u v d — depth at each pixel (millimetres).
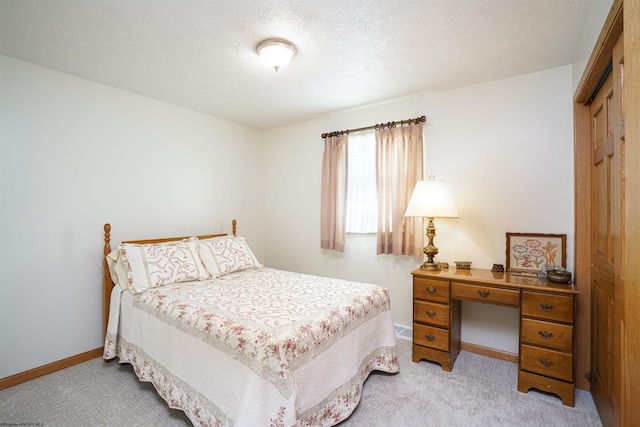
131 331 2266
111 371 2344
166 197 3094
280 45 1974
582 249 2102
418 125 2895
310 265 3787
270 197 4148
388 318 2369
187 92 2846
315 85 2701
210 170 3512
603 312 1771
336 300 2064
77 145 2486
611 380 1613
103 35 1904
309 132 3756
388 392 2074
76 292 2477
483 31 1887
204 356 1666
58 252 2387
